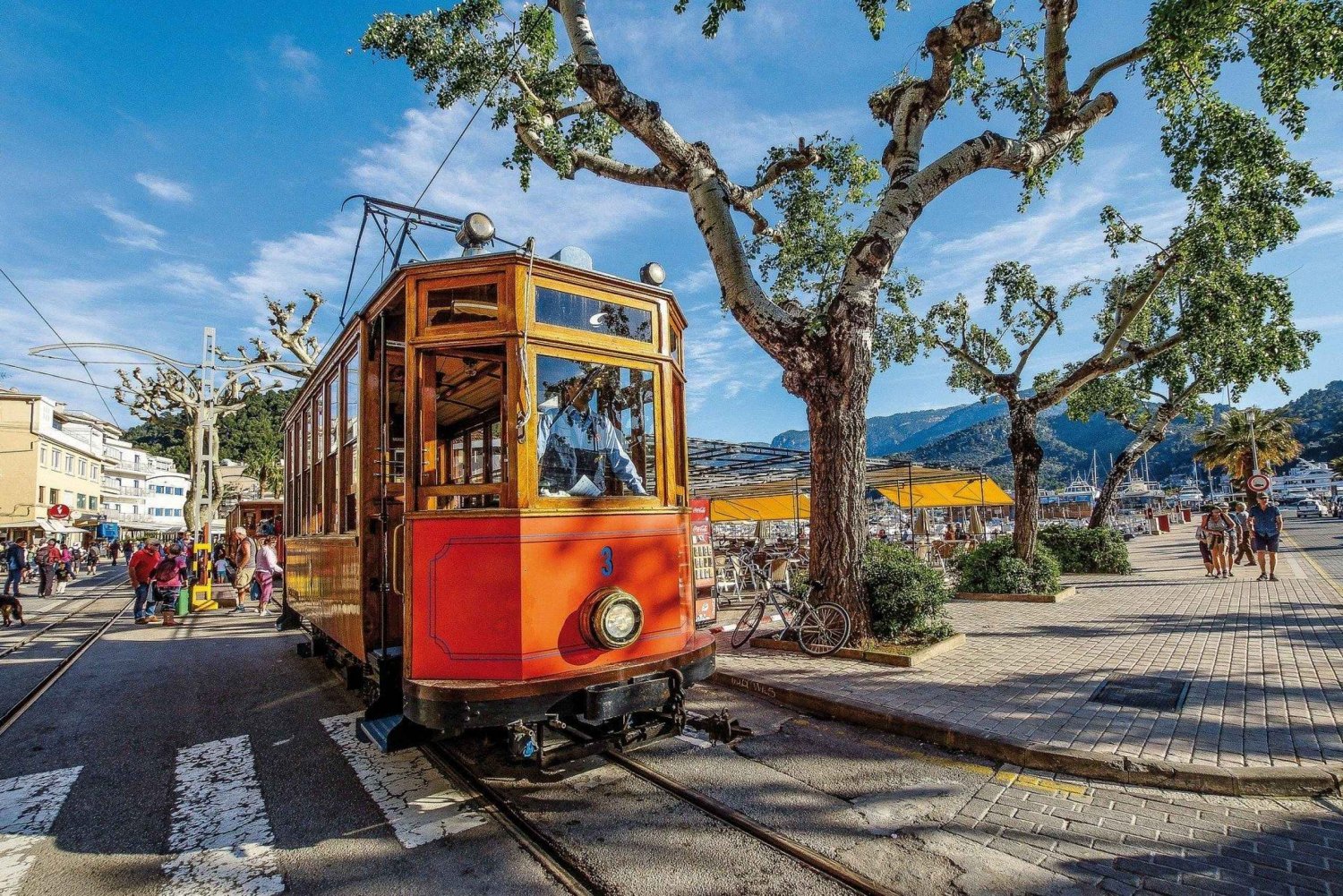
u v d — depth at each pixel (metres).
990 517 44.44
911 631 8.42
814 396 8.38
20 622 14.12
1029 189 10.24
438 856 3.85
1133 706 5.80
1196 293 12.53
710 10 7.70
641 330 5.20
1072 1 8.64
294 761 5.46
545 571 4.34
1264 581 14.33
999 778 4.71
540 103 9.38
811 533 8.59
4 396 41.03
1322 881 3.31
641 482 5.04
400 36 9.13
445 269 4.65
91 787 5.02
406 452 4.59
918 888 3.35
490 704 4.03
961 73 9.94
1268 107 8.32
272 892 3.53
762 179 10.41
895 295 14.70
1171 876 3.39
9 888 3.62
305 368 21.66
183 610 15.08
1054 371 17.56
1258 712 5.54
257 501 23.14
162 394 24.38
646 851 3.81
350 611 5.70
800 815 4.19
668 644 4.91
